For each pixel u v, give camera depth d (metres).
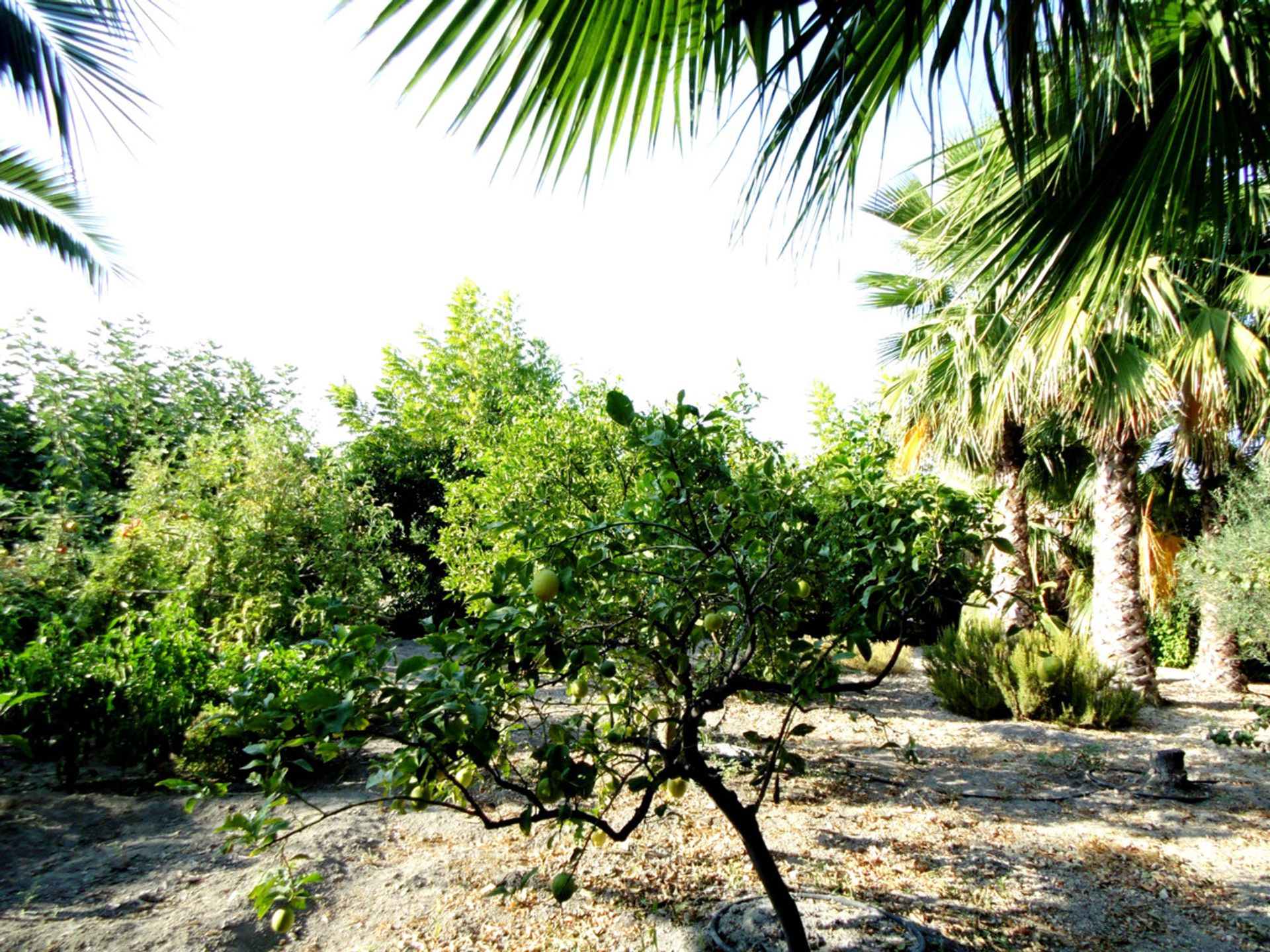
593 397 4.96
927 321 6.68
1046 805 4.49
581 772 1.54
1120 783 4.93
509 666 1.64
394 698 1.34
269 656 4.41
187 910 2.97
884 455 2.52
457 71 1.42
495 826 1.56
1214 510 8.15
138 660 4.64
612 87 1.56
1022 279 2.39
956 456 8.52
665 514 1.88
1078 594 9.67
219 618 5.75
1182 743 6.07
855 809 4.33
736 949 2.56
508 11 1.39
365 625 1.32
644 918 2.89
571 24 1.44
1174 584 8.67
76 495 7.79
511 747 1.92
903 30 1.54
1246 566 7.19
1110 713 6.52
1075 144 2.01
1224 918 3.03
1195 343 5.92
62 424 8.56
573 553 1.66
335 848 3.59
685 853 3.52
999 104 1.38
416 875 3.31
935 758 5.54
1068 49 1.46
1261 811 4.39
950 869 3.46
